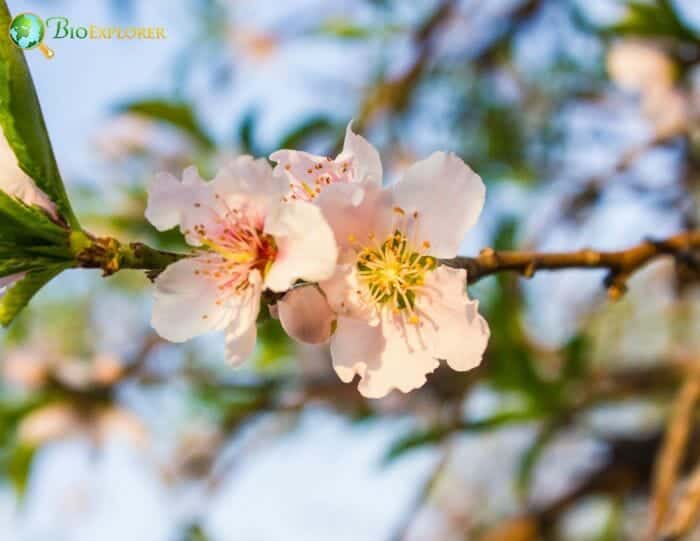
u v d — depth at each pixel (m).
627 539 0.77
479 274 0.45
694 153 0.68
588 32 0.71
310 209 0.43
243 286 0.44
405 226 0.44
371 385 0.44
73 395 0.67
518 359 0.60
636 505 0.76
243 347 0.44
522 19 0.75
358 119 0.67
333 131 0.62
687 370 0.67
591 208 0.67
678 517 0.51
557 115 0.77
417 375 0.44
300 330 0.43
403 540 0.57
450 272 0.44
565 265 0.47
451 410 0.61
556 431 0.63
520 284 0.62
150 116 0.61
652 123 0.68
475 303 0.44
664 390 0.69
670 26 0.60
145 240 0.62
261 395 0.68
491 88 0.79
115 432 0.66
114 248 0.44
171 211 0.44
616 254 0.48
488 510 1.02
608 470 0.73
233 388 0.67
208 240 0.44
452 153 0.44
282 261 0.43
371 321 0.44
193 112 0.61
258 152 0.60
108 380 0.67
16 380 0.67
